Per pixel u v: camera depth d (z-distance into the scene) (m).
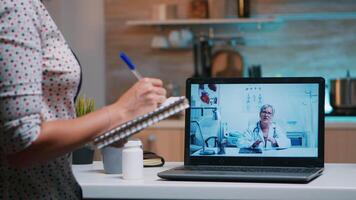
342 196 1.47
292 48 4.47
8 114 1.21
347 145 3.85
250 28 4.50
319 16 4.45
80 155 2.10
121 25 4.57
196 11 4.41
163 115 1.32
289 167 1.80
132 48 4.57
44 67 1.35
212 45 4.51
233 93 1.86
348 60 4.43
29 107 1.22
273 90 1.85
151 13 4.55
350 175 1.72
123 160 1.65
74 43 4.59
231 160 1.84
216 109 1.86
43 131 1.24
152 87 1.37
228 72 4.47
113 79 4.59
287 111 1.83
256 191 1.48
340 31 4.44
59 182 1.43
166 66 4.55
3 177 1.36
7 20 1.23
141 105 1.36
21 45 1.23
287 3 4.47
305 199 1.47
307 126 1.82
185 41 4.43
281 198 1.48
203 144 1.86
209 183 1.56
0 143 1.25
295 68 4.48
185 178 1.60
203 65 4.41
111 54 4.59
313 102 1.83
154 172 1.81
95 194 1.56
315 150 1.81
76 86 1.41
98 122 1.30
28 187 1.38
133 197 1.54
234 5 4.51
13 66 1.21
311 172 1.66
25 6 1.26
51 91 1.38
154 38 4.45
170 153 3.98
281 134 1.83
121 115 1.33
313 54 4.46
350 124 3.85
